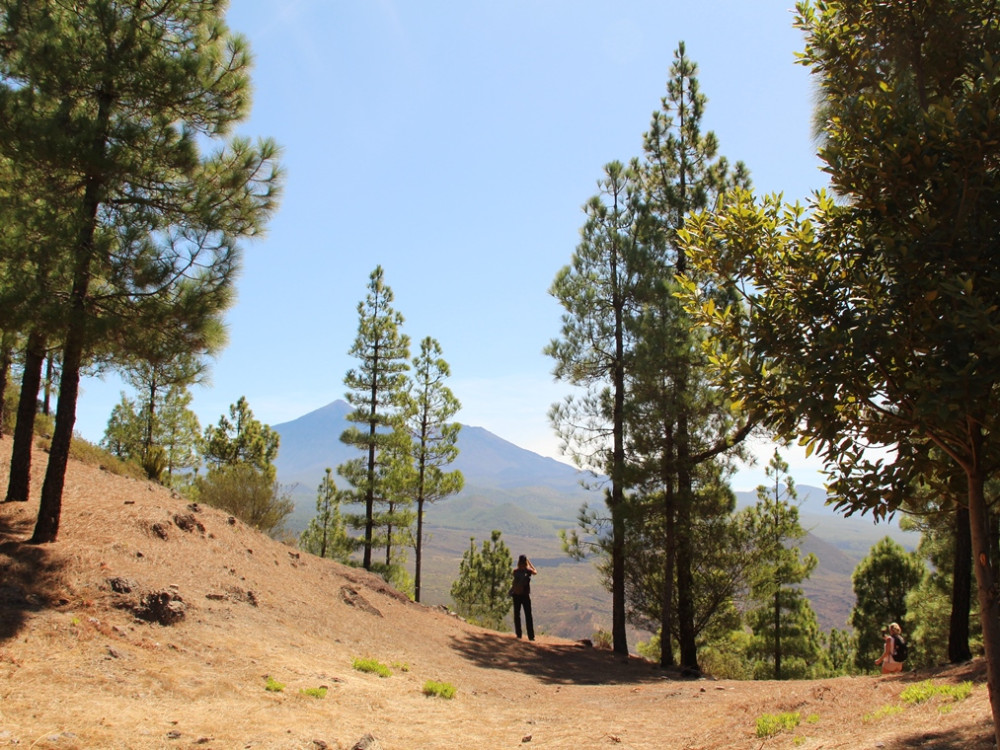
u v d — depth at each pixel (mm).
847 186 4953
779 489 25438
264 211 11344
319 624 11961
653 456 17562
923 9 5660
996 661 4398
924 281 4391
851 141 5090
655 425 17188
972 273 4469
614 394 19672
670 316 17469
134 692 6680
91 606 8391
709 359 5621
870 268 5035
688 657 17578
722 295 16297
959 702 7238
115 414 31484
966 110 4586
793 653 28781
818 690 9898
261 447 37656
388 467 28578
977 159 4441
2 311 8914
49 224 9070
